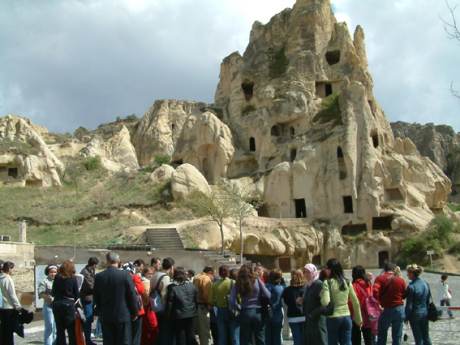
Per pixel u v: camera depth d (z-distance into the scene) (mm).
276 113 81062
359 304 14695
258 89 86438
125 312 13094
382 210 72188
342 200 73250
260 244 64875
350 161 73312
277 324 15680
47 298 17719
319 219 72750
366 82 84875
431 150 143875
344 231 73312
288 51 88312
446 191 81312
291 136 80875
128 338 13102
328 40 88625
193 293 15039
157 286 15258
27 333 24016
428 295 15781
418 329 15500
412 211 73125
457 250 65500
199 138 82188
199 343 16875
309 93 82188
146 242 54969
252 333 14750
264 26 93812
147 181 71875
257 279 14859
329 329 13594
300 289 15125
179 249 49844
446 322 25953
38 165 79125
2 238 42531
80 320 15836
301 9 89312
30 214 63812
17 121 88812
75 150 115062
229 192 66062
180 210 64875
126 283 13211
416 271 15727
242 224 64875
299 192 74312
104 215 64438
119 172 80750
